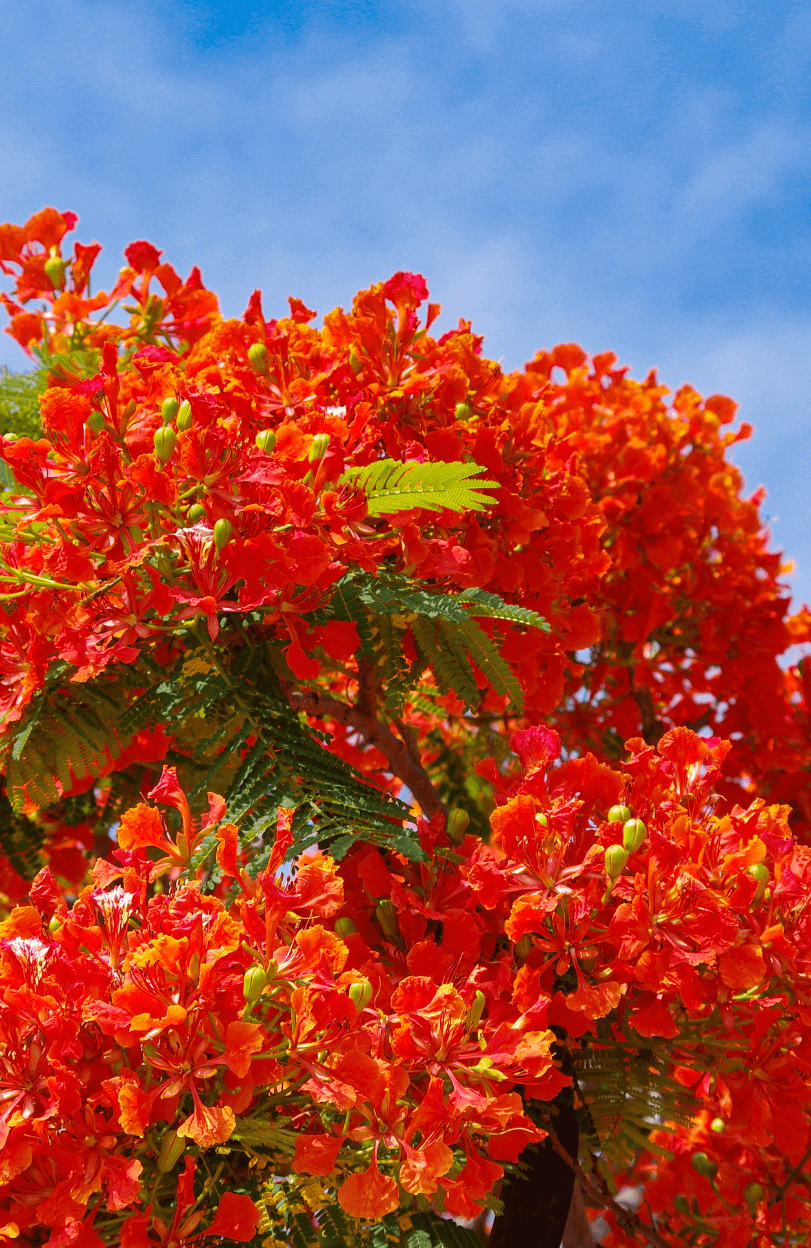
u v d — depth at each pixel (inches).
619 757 128.4
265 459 85.8
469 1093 79.5
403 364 94.9
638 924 83.7
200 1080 78.3
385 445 93.2
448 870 88.2
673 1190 101.6
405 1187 78.4
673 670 134.1
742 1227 97.7
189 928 78.7
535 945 85.6
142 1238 76.9
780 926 85.0
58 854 100.8
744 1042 86.0
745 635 133.5
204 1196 79.5
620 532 123.0
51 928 80.7
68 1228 76.3
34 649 87.7
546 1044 81.2
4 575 86.4
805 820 129.7
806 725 137.4
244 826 85.5
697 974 84.2
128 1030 77.5
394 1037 80.3
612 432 128.8
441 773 112.0
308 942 79.8
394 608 88.5
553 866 85.3
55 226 106.1
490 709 101.7
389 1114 79.4
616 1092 87.5
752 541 140.8
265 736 87.4
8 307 105.3
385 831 85.2
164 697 89.0
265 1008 80.4
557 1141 89.0
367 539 89.0
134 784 96.1
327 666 95.1
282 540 86.4
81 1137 77.4
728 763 131.6
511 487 95.9
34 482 85.7
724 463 138.1
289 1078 79.4
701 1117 100.7
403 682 90.4
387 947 86.8
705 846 85.4
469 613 90.0
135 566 85.8
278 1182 81.7
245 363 94.4
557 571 97.3
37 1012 78.1
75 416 85.9
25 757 88.7
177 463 85.9
